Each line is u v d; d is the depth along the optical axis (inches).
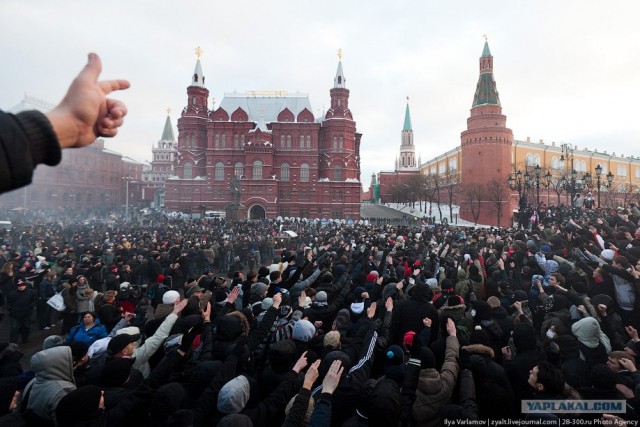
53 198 2743.6
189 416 130.5
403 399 161.2
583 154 3853.3
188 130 3046.3
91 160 3216.0
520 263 503.5
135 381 193.5
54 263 608.4
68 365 167.0
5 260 634.8
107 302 337.4
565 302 302.0
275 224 2068.2
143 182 4439.0
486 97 2886.3
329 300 354.0
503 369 191.6
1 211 2230.6
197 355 217.0
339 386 174.7
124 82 67.3
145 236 1079.6
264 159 2851.9
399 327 265.7
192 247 889.5
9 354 229.3
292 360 181.9
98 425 133.7
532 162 3503.9
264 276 406.6
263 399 180.2
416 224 2864.2
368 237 994.7
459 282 417.7
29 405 156.4
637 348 230.4
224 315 242.8
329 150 3011.8
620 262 324.8
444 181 4047.7
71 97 56.1
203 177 3065.9
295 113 3253.0
